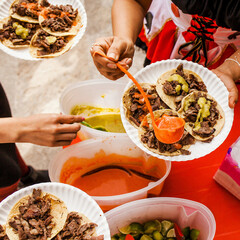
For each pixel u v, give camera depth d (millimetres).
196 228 1193
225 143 1404
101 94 1507
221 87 1223
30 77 2916
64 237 973
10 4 1670
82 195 1005
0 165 1484
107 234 951
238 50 1370
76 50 3020
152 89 1254
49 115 1086
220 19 1180
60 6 1660
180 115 1191
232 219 1234
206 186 1319
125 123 1190
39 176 2135
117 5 1456
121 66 1133
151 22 1617
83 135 1377
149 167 1379
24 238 953
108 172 1420
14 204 998
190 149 1130
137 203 1116
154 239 1183
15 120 1056
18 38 1594
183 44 1545
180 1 1185
